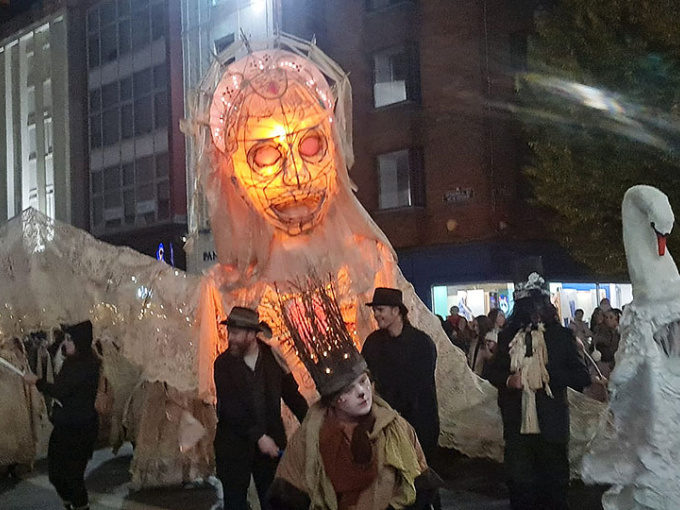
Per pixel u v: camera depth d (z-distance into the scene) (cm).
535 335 555
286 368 514
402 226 2092
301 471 317
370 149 2173
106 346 773
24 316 780
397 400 498
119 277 754
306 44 682
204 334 654
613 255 1388
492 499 638
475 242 1981
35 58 3581
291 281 563
